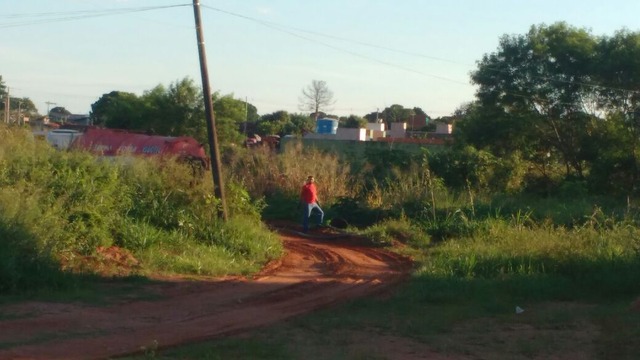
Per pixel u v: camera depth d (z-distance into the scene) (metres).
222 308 13.32
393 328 11.91
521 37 43.03
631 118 40.38
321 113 100.50
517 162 39.22
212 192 21.27
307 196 26.86
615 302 14.20
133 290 14.44
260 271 18.08
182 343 10.54
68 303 12.88
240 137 58.53
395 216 27.72
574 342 11.04
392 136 72.19
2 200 14.44
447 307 13.75
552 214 26.22
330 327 11.89
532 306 13.91
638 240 17.28
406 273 18.27
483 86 43.44
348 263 20.16
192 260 17.42
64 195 16.72
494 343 11.03
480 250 19.14
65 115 100.75
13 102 80.25
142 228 18.08
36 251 14.12
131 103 60.47
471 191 31.53
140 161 20.91
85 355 9.67
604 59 40.62
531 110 42.66
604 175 39.25
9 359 9.26
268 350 10.14
